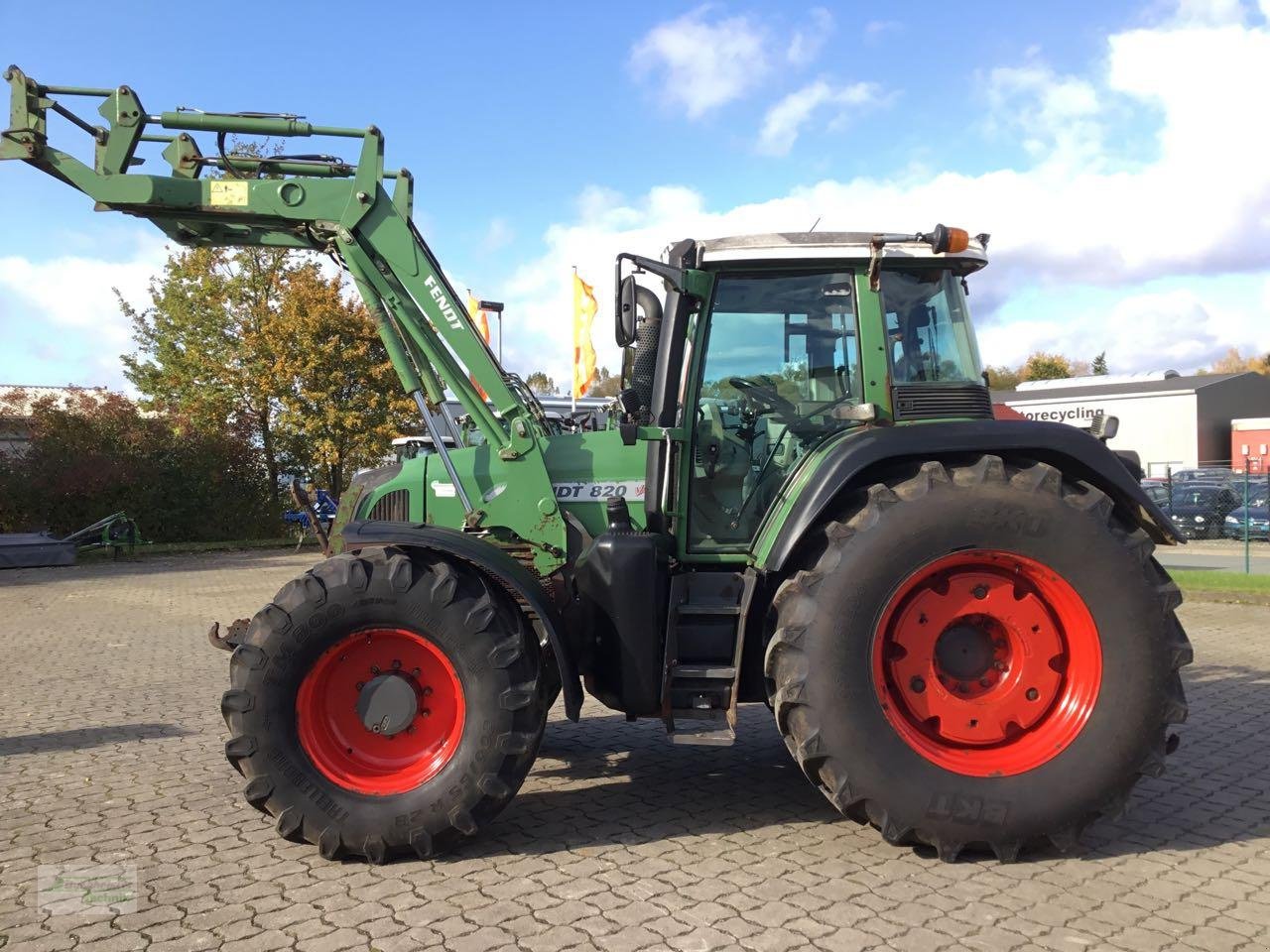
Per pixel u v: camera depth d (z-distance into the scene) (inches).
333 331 877.2
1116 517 146.6
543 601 147.4
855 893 126.1
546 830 152.3
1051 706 140.9
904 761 134.6
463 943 113.6
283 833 137.4
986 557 139.0
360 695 143.8
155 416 935.7
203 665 314.0
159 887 131.9
